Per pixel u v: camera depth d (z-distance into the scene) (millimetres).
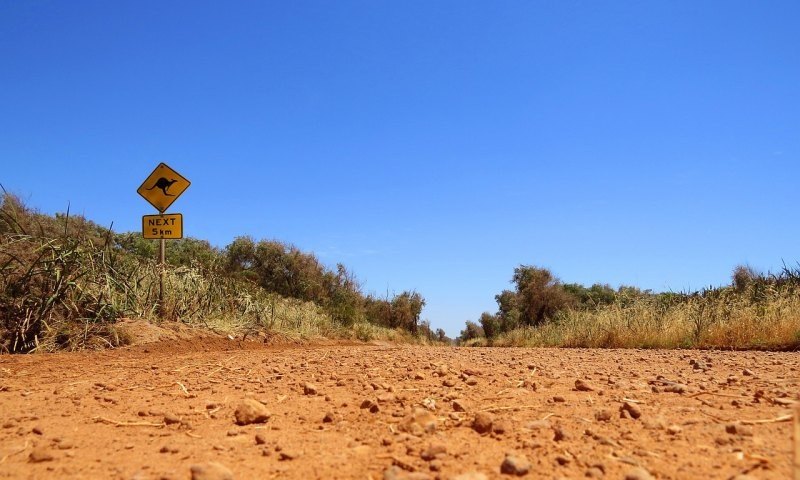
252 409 3705
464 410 3977
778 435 3191
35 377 5770
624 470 2613
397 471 2551
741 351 9922
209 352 9094
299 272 23656
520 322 30391
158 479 2516
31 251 9180
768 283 13898
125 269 11320
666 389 4758
